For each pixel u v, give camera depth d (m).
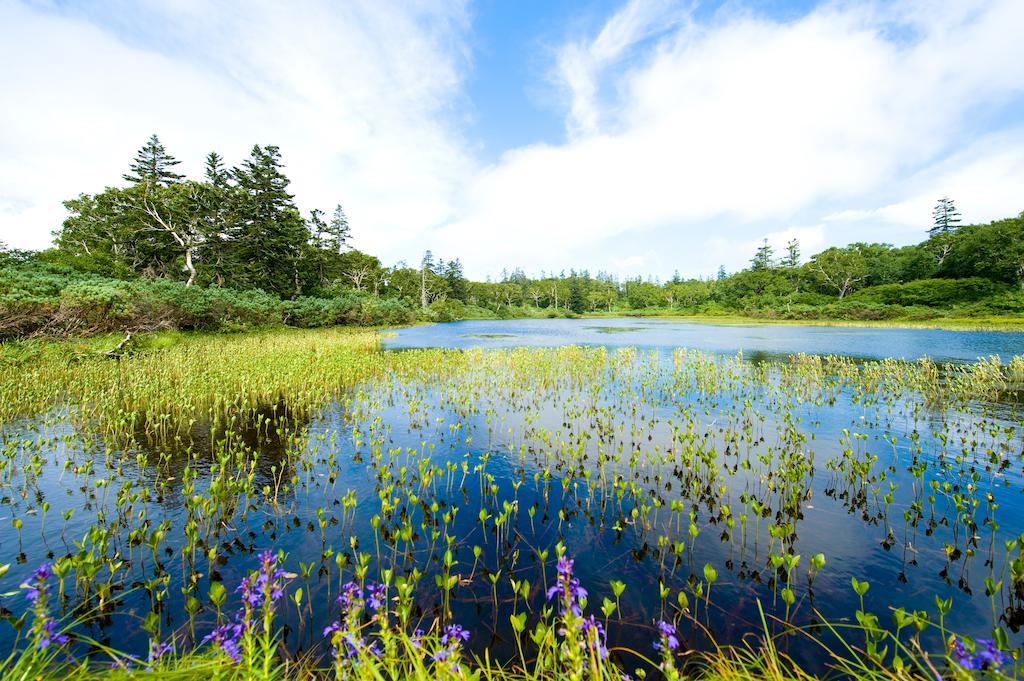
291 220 47.19
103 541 4.06
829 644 3.43
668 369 17.70
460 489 6.42
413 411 10.49
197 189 39.12
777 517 5.48
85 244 45.38
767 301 74.12
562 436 8.80
